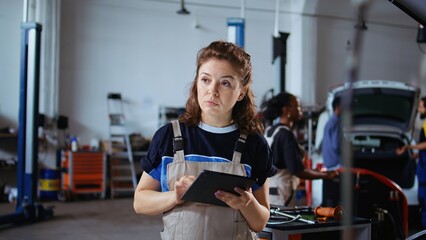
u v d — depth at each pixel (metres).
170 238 1.47
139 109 9.16
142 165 1.56
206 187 1.34
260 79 9.84
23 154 5.89
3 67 8.33
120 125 8.98
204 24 9.52
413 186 5.66
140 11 9.16
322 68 10.02
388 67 10.69
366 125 6.11
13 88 8.39
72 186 8.09
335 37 10.09
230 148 1.52
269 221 2.27
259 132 1.58
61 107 8.73
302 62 9.90
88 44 8.89
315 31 9.93
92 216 6.41
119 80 9.05
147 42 9.21
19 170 5.89
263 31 9.89
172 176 1.47
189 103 1.57
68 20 8.76
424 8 1.74
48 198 8.22
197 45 9.48
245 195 1.37
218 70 1.46
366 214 3.47
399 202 3.53
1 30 8.31
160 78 9.28
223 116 1.52
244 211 1.45
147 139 9.03
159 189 1.57
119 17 9.05
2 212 6.86
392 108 5.99
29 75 5.79
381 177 3.46
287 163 3.05
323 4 9.88
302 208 2.67
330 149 5.36
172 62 9.34
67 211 6.84
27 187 5.90
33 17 8.34
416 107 5.87
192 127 1.54
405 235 3.44
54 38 8.51
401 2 1.78
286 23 10.09
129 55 9.11
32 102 5.80
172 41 9.35
